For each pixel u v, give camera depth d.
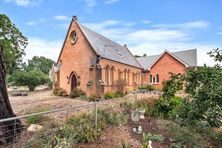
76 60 28.92
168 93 9.03
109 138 8.99
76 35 29.14
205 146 9.84
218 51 7.88
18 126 7.02
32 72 45.22
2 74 6.72
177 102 13.32
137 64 43.66
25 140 6.39
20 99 24.08
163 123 12.47
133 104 15.18
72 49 29.62
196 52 43.09
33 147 6.17
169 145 9.80
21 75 42.44
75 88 27.22
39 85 49.41
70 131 7.75
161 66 43.06
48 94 32.81
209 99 7.34
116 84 30.75
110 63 29.88
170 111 13.33
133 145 9.05
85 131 8.30
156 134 10.74
